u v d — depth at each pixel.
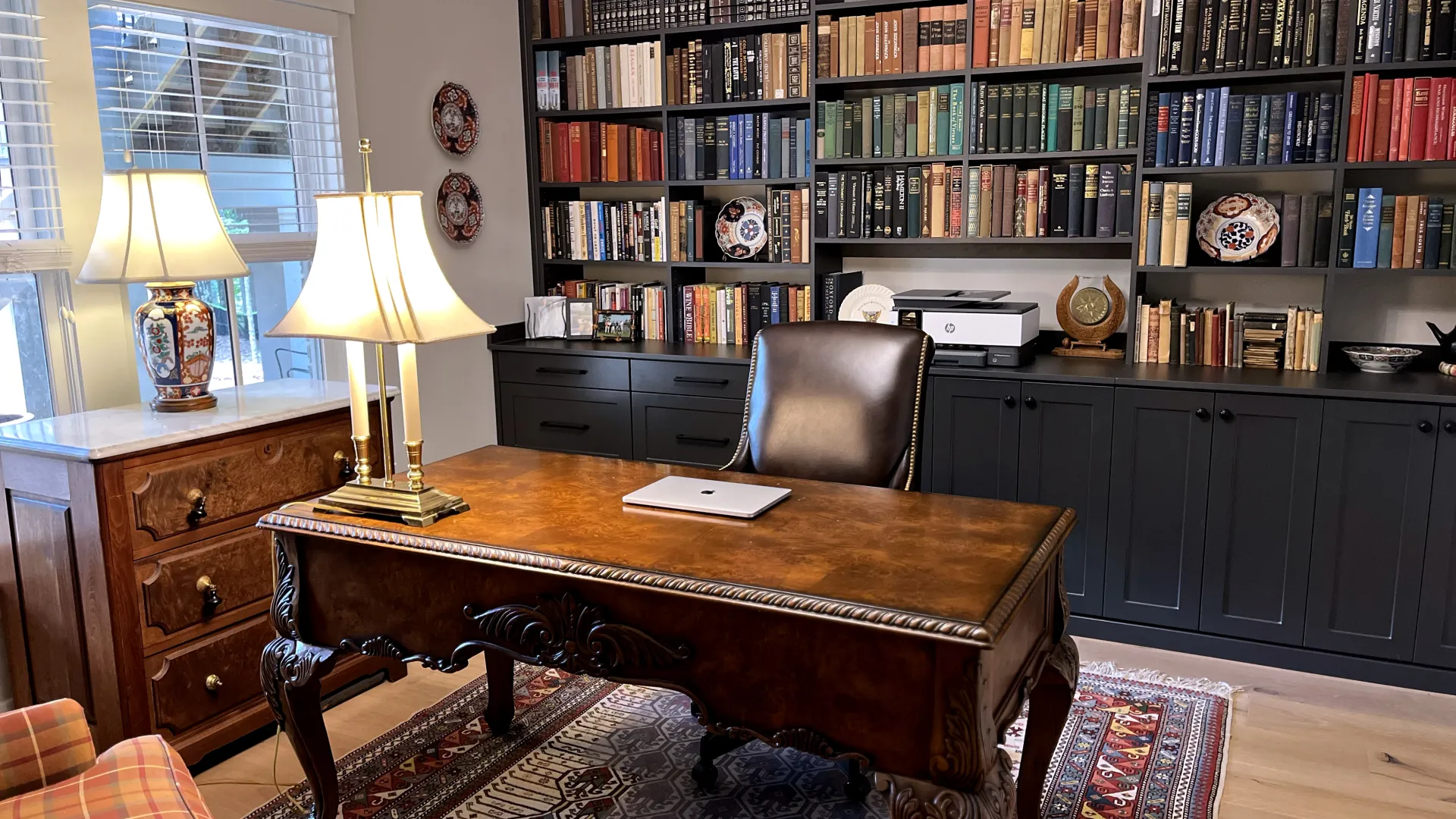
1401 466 2.82
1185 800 2.31
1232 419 2.98
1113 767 2.46
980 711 1.43
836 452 2.48
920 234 3.70
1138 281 3.41
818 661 1.54
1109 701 2.81
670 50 4.04
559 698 2.89
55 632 2.41
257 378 3.38
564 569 1.68
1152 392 3.06
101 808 1.44
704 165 4.04
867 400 2.48
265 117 3.30
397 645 1.92
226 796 2.39
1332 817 2.26
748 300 4.07
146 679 2.37
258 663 2.64
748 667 1.60
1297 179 3.37
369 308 1.83
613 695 2.91
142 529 2.33
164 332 2.55
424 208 3.86
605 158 4.24
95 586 2.30
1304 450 2.92
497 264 4.25
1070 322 3.59
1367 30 2.99
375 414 2.91
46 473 2.32
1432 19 2.92
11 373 2.67
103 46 2.82
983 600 1.49
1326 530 2.93
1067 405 3.19
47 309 2.69
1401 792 2.37
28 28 2.57
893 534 1.83
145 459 2.32
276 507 2.66
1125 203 3.37
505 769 2.50
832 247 4.05
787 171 3.90
